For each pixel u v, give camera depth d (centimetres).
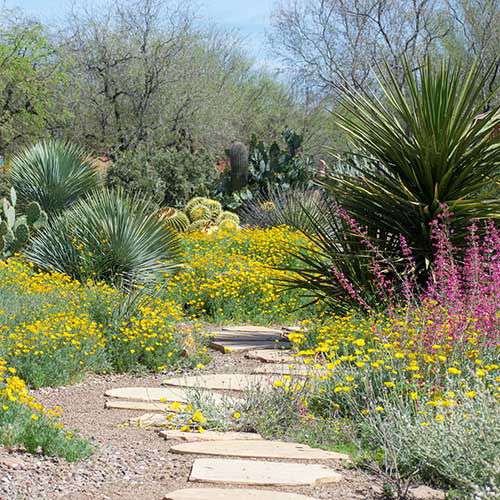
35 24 3350
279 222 1938
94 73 3512
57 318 784
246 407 555
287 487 406
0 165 2261
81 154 1580
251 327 1043
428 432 429
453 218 864
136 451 471
